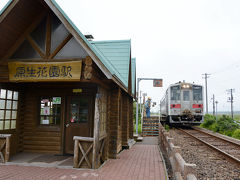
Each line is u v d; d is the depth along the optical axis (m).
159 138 11.80
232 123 17.17
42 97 7.80
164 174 5.56
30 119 7.70
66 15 5.49
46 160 6.57
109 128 7.50
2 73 6.27
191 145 10.97
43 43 6.45
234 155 8.57
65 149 7.37
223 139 12.08
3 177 4.95
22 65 6.01
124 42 10.54
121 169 6.03
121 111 9.50
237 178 5.74
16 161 6.37
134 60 14.63
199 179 5.66
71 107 7.53
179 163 3.81
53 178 4.98
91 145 5.94
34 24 6.41
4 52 6.35
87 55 5.98
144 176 5.36
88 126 7.29
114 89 7.80
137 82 15.99
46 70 5.86
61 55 6.15
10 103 7.06
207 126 21.20
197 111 18.77
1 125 6.67
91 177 5.14
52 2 5.51
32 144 7.60
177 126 23.81
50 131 7.53
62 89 7.59
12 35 6.23
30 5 5.91
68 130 7.43
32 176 5.08
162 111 25.02
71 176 5.18
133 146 11.21
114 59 9.89
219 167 6.84
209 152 9.17
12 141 7.16
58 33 6.35
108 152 7.59
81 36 5.45
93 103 7.34
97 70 6.04
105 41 10.80
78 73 5.68
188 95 18.97
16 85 7.30
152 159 7.58
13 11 5.74
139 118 26.11
